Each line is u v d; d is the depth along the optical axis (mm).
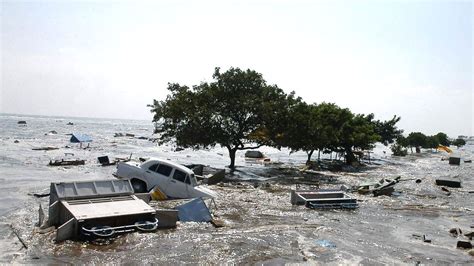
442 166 50062
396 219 16328
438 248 12148
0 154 37812
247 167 36781
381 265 10320
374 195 22531
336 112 45438
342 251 11367
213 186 22938
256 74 32250
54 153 41781
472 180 34094
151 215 12438
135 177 17500
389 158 63250
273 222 14555
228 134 31734
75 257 9797
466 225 15727
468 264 10680
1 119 169875
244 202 18250
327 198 18359
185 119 31156
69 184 12828
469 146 164125
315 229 13773
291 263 10102
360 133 45906
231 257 10344
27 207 15656
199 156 49938
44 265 9195
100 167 31000
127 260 9742
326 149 47125
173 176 17109
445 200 22266
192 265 9617
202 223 13609
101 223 11523
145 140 81625
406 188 26641
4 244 10719
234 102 31172
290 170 35188
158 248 10719
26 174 25641
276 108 31578
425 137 93375
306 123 32844
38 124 137250
